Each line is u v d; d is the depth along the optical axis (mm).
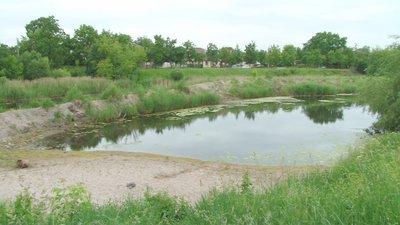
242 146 20312
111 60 52906
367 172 7957
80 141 22375
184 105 36094
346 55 90000
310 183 8758
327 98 46125
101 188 12242
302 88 49438
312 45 104312
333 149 18844
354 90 52062
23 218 5516
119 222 5773
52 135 23766
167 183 12844
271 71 70438
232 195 7430
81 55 69062
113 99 30938
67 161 16359
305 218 4965
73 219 5816
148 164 15758
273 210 5648
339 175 9539
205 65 95125
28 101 31688
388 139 13102
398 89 21672
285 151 18875
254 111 34969
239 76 56250
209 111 34438
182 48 76875
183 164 15875
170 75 53250
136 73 56375
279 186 8383
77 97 29188
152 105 32875
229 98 43781
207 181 13062
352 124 27266
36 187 12266
